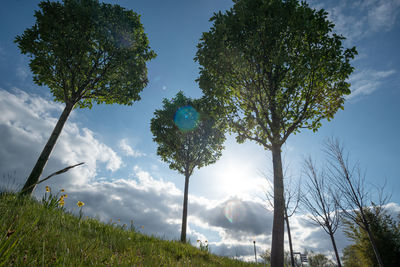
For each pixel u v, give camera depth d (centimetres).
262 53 695
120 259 265
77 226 425
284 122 693
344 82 689
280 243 596
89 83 965
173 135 1372
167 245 630
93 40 913
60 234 296
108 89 991
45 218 358
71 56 844
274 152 711
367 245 1523
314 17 665
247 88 737
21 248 199
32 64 802
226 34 702
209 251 775
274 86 705
